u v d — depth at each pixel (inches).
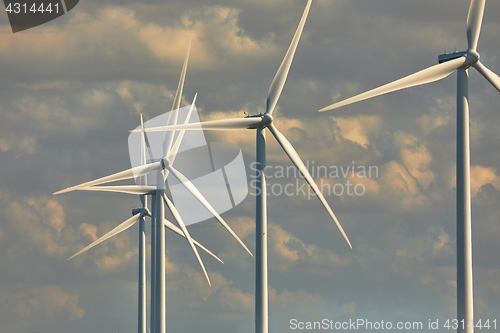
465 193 7140.8
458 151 7194.9
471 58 7160.4
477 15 7283.5
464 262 7106.3
